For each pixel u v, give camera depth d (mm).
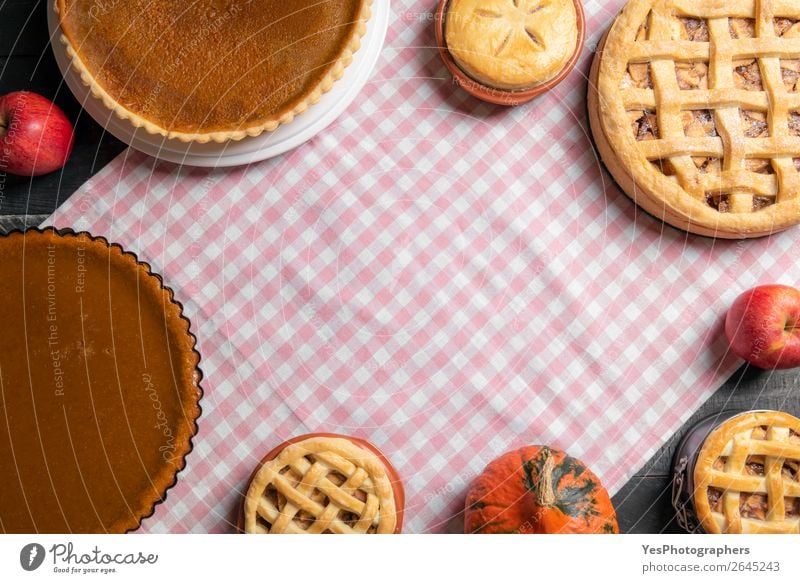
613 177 1214
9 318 1161
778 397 1211
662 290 1217
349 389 1215
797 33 1164
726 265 1215
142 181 1220
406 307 1221
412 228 1226
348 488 1142
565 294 1218
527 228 1222
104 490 1153
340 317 1221
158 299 1161
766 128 1161
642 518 1207
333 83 1174
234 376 1213
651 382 1210
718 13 1160
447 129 1229
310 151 1227
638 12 1163
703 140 1155
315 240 1224
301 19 1169
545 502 1097
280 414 1211
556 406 1211
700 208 1152
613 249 1221
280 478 1141
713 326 1212
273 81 1167
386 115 1229
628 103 1162
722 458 1150
